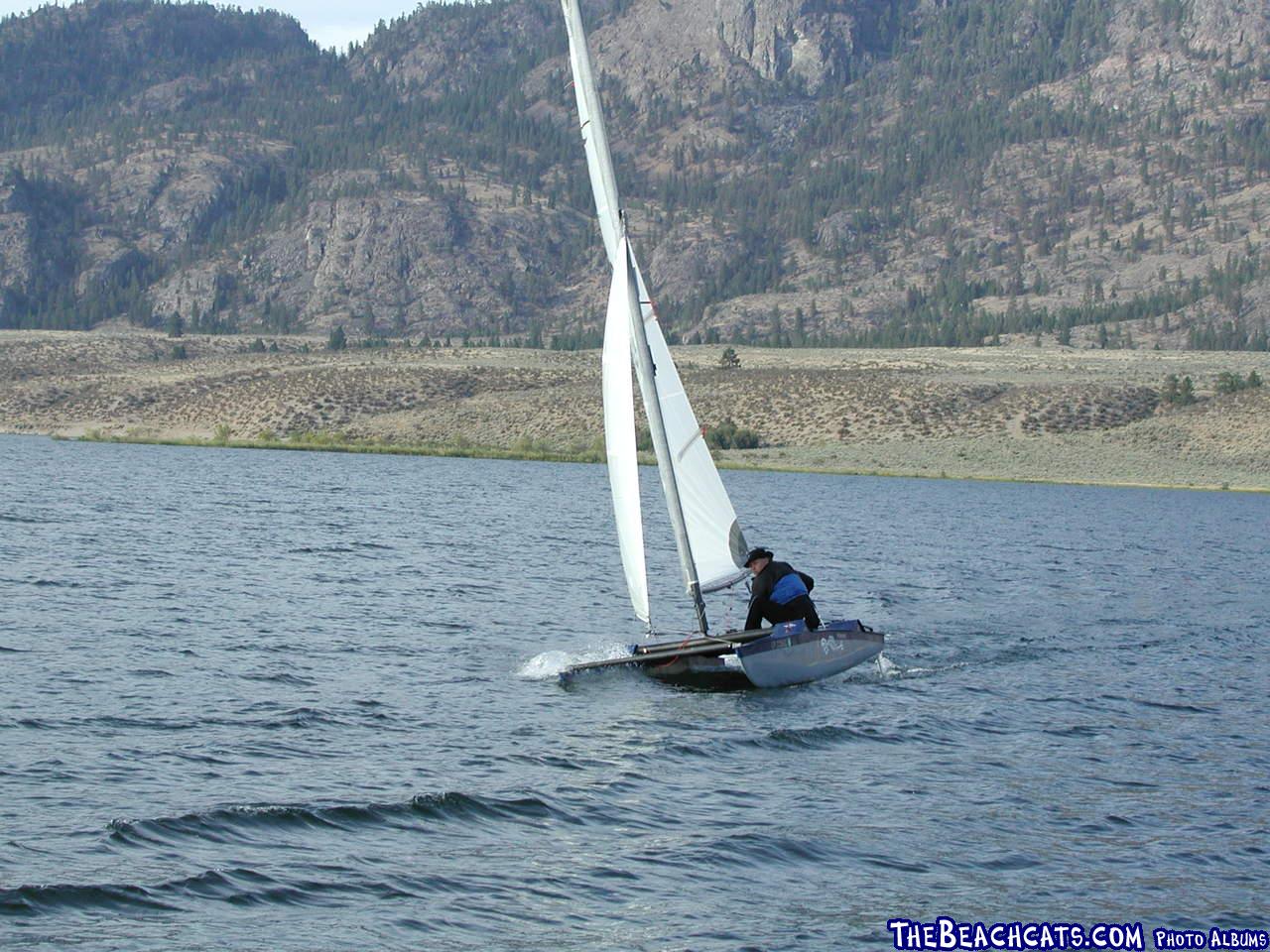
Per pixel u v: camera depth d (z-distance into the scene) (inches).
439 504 4977.9
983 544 4119.1
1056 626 2407.7
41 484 5009.8
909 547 3917.3
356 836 1112.2
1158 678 1904.5
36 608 2117.4
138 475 5890.8
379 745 1387.8
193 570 2684.5
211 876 1011.9
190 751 1331.2
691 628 2252.7
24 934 901.2
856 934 964.6
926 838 1159.6
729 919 980.6
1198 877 1088.8
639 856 1095.6
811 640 1776.6
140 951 888.9
